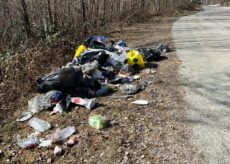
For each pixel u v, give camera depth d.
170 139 3.86
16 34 9.28
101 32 13.27
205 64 7.38
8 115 4.93
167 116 4.51
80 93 5.30
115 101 5.15
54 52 8.02
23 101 5.36
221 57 8.12
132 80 6.17
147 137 3.93
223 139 3.82
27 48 7.87
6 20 9.69
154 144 3.76
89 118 4.46
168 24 19.48
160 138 3.89
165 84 5.93
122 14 19.05
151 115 4.56
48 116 4.69
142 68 7.07
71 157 3.61
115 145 3.77
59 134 4.09
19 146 3.95
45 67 7.11
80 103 4.90
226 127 4.12
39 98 5.07
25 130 4.36
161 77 6.40
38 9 10.90
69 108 4.89
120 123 4.33
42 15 10.85
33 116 4.75
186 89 5.61
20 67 6.41
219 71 6.68
